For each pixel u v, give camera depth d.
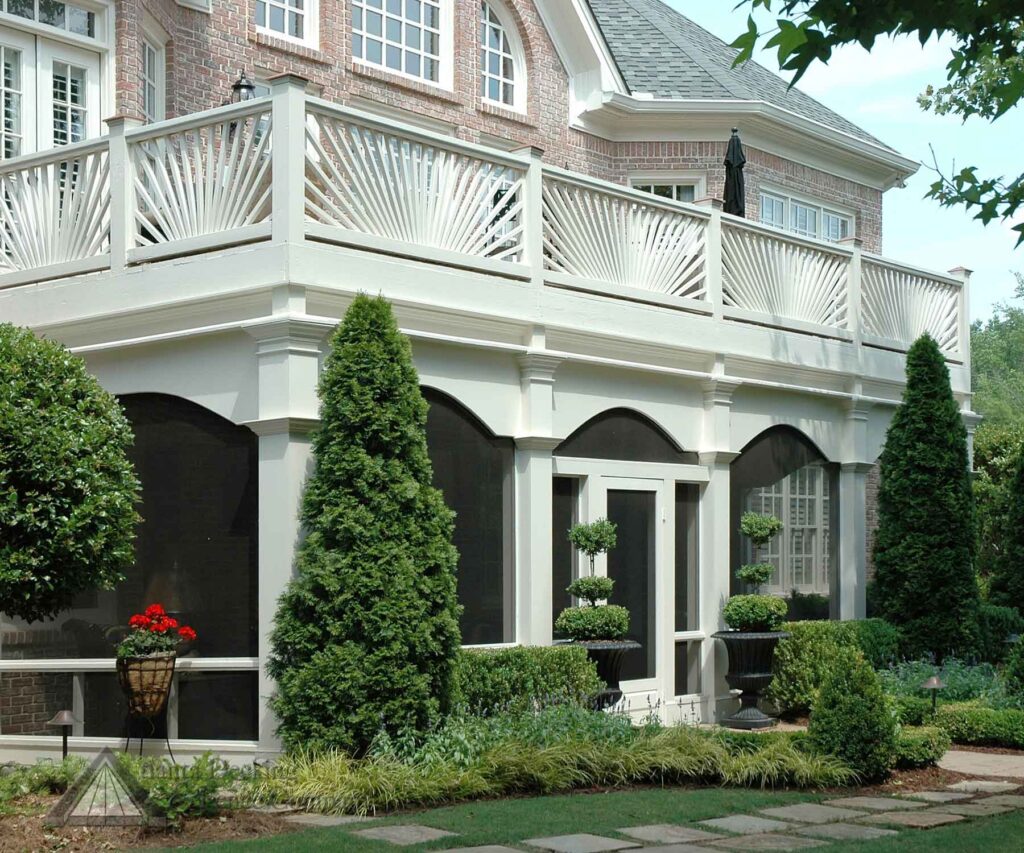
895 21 5.57
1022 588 16.75
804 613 14.40
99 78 12.90
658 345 12.21
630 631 12.10
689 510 12.98
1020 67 7.62
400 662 8.77
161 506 9.91
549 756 8.91
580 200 11.84
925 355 14.79
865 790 9.14
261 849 6.63
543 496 11.05
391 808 8.02
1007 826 7.64
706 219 13.09
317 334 9.23
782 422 13.98
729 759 9.31
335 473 8.84
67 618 10.16
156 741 9.45
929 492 14.52
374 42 15.92
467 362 10.54
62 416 8.52
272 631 9.01
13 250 11.17
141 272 9.98
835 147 20.80
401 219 10.16
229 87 14.09
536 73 17.69
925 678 13.18
